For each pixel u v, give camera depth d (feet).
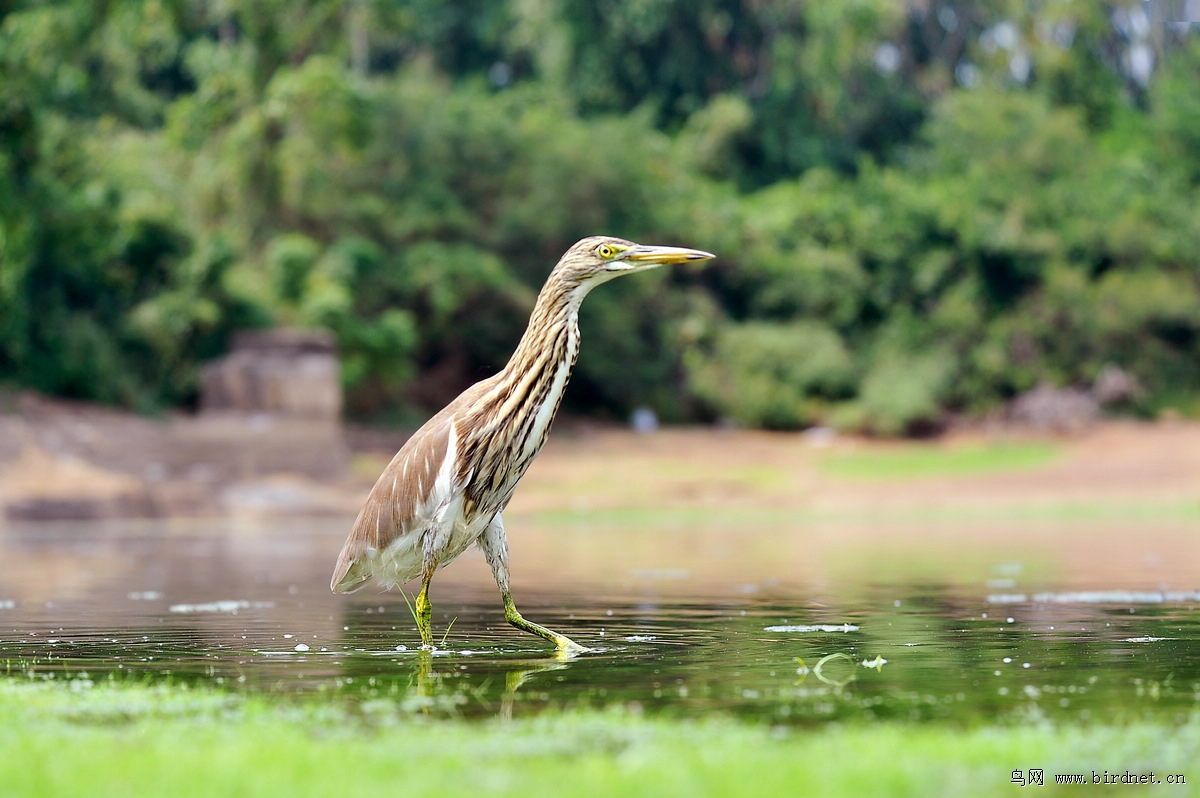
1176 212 165.48
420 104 144.46
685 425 147.13
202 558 52.37
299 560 51.08
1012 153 172.65
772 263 156.35
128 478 86.28
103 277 106.63
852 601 31.60
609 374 143.43
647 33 183.01
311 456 98.12
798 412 145.48
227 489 89.10
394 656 20.81
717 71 193.88
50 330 98.89
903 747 12.32
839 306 155.84
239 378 101.50
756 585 37.40
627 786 10.85
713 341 150.20
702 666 19.11
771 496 107.65
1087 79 204.23
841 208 162.30
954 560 48.19
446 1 194.70
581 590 36.17
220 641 23.41
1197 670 18.22
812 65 189.06
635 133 161.27
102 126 128.77
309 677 18.24
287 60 133.69
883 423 141.59
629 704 15.48
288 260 120.26
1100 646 21.35
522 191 144.87
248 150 125.08
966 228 157.58
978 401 151.33
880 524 79.00
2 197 93.04
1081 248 161.79
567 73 187.52
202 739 13.08
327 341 104.78
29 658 20.97
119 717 14.88
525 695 16.28
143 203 110.42
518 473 21.50
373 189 138.31
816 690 16.48
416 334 133.08
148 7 121.08
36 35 98.43
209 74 131.13
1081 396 150.10
